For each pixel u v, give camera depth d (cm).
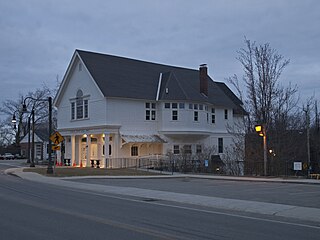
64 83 4700
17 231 974
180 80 4712
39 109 8188
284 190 2036
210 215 1282
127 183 2586
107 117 4084
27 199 1650
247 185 2366
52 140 3133
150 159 4238
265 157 2995
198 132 4522
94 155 4428
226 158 4272
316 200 1623
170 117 4400
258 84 3594
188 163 3991
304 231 1020
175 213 1317
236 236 943
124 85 4288
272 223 1140
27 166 4834
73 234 943
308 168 3105
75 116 4556
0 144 10406
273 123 3581
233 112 5381
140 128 4306
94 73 4238
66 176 3112
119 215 1250
